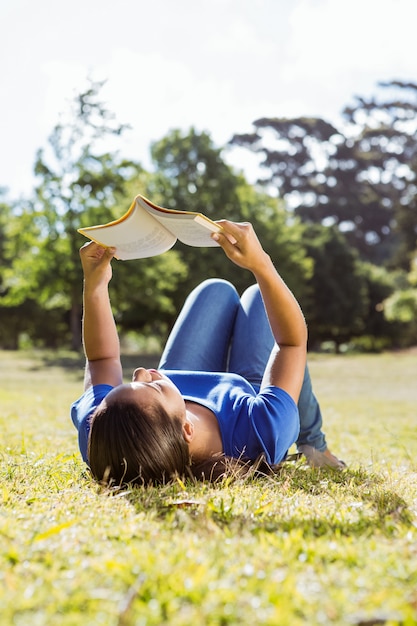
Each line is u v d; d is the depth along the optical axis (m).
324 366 26.86
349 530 2.00
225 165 40.16
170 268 33.28
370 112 80.38
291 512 2.18
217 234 2.59
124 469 2.42
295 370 2.84
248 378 3.55
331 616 1.36
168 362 3.64
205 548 1.76
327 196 77.75
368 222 77.44
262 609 1.39
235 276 38.31
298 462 3.64
